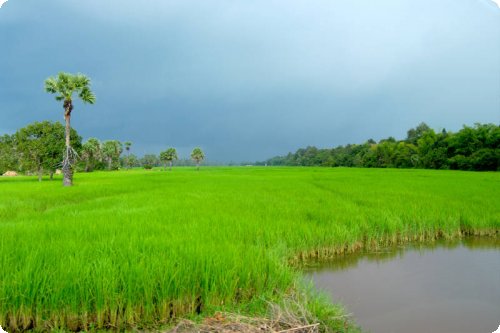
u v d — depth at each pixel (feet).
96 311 16.81
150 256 20.16
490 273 25.82
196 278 18.37
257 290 19.26
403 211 39.78
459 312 19.34
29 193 63.93
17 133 121.29
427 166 213.25
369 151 294.87
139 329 16.69
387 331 17.03
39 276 16.99
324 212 38.60
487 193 58.23
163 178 127.54
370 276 25.22
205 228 28.78
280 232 29.81
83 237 25.25
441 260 29.22
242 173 179.63
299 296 19.07
